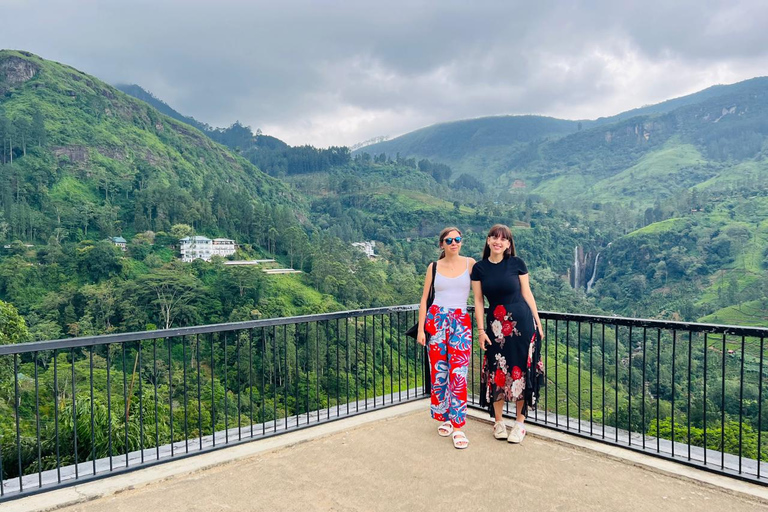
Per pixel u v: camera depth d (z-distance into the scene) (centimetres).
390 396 516
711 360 5006
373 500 300
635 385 4341
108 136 15025
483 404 425
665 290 13775
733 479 320
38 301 7594
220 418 2728
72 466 344
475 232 19612
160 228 11269
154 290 7675
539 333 396
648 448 366
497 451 382
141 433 348
